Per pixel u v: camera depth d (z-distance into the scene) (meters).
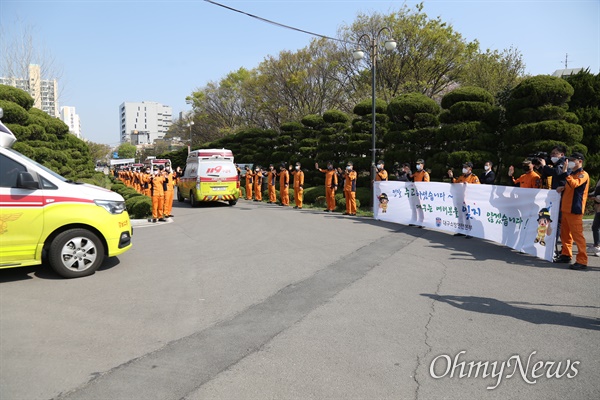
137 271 7.32
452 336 4.56
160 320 5.05
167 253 8.85
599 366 3.93
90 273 7.01
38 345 4.35
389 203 13.32
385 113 21.20
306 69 37.91
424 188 11.84
